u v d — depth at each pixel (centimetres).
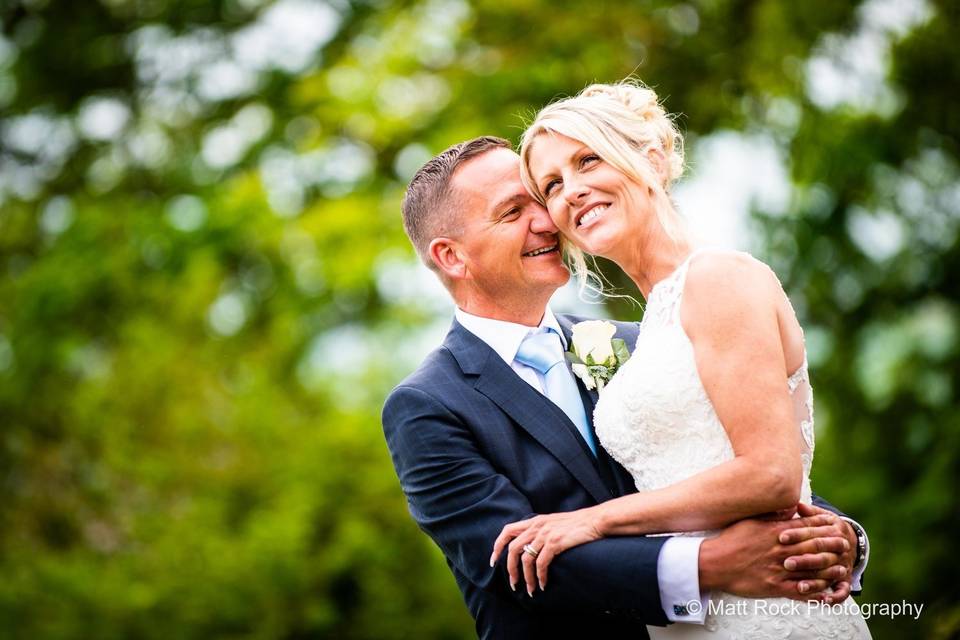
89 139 1432
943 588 1123
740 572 413
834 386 1248
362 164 1237
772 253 1213
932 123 1185
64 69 1432
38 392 1256
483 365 495
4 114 1452
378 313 1345
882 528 1164
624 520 427
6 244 1427
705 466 427
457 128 1109
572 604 436
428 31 1196
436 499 471
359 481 1137
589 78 1127
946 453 1144
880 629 1128
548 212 502
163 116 1392
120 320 1294
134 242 1259
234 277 1328
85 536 1213
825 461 1255
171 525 1121
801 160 1179
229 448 1167
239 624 1079
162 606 1077
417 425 480
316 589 1087
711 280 426
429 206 519
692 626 432
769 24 1143
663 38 1166
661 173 477
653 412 434
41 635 1080
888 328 1259
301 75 1306
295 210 1243
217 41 1393
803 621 426
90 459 1188
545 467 471
